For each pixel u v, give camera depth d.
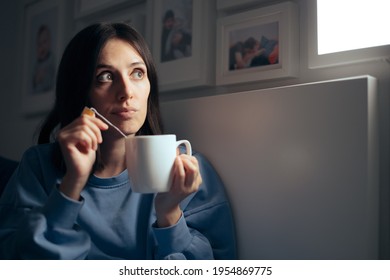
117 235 0.88
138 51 0.92
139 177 0.71
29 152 0.96
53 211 0.74
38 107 1.85
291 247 0.87
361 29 0.89
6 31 2.11
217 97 1.03
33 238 0.72
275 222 0.90
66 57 0.94
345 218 0.79
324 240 0.82
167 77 1.31
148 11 1.40
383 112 0.85
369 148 0.77
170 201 0.79
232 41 1.13
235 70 1.11
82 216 0.86
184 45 1.25
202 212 0.96
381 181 0.84
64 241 0.75
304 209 0.85
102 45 0.87
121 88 0.84
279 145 0.90
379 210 0.84
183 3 1.27
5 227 0.83
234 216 0.98
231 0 1.13
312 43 0.95
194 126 1.08
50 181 0.90
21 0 2.08
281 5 1.01
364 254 0.76
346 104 0.80
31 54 1.96
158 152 0.70
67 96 0.93
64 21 1.76
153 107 1.00
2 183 1.19
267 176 0.92
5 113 2.11
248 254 0.95
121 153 0.91
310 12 0.96
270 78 1.03
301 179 0.86
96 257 0.87
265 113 0.93
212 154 1.04
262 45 1.05
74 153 0.73
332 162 0.81
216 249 0.96
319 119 0.83
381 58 0.84
